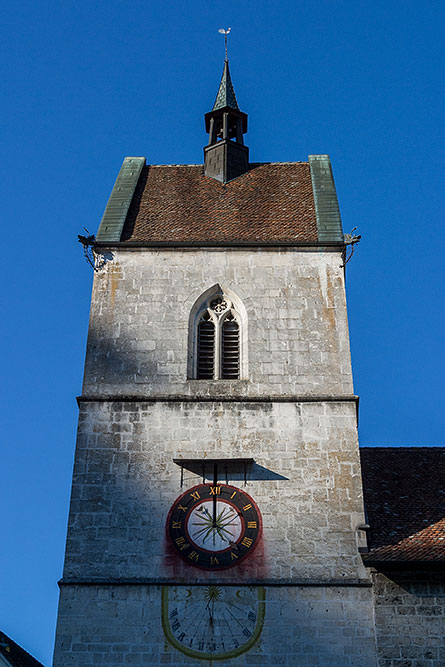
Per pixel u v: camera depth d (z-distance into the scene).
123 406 34.31
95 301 37.00
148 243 38.22
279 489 32.66
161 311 36.69
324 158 45.44
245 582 30.84
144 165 45.75
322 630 30.02
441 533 32.25
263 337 35.97
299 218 40.66
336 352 35.66
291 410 34.19
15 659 32.97
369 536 32.28
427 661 29.36
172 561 31.39
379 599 30.36
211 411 34.16
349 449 33.38
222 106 47.75
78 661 29.64
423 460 38.66
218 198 43.09
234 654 29.69
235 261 37.88
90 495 32.59
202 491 32.59
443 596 30.34
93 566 31.30
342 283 37.38
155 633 30.06
